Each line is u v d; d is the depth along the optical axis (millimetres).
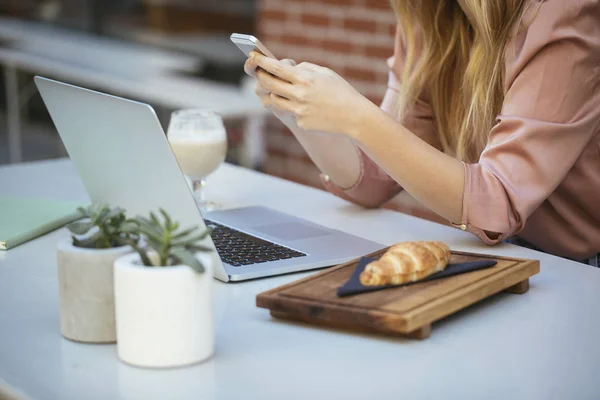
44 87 1392
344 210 1790
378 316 1088
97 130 1329
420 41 1901
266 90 1537
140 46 5484
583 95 1574
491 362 1069
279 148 4062
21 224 1592
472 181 1542
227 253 1441
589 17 1566
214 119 1827
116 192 1409
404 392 995
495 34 1655
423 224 1696
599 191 1714
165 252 1038
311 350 1102
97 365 1059
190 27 5113
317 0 3793
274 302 1170
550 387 1008
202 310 1053
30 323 1193
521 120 1566
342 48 3723
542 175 1559
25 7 6207
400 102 1922
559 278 1382
